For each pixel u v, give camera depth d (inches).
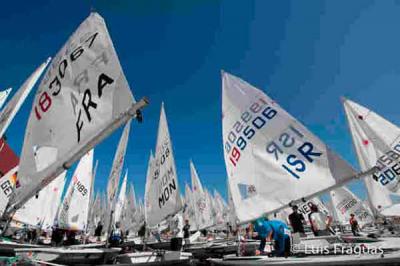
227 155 368.5
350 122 571.5
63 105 180.7
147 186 645.9
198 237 778.2
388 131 541.0
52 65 198.7
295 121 324.2
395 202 519.5
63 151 170.1
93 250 368.5
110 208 553.9
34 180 174.2
